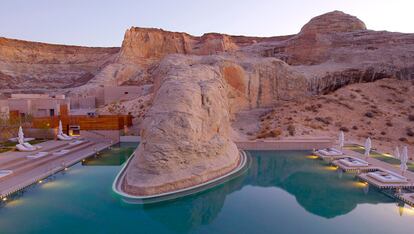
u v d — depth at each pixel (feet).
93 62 455.22
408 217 56.85
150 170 68.44
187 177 70.33
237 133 143.43
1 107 153.48
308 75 190.49
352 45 224.53
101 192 69.67
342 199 67.00
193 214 58.90
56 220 54.54
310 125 146.10
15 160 86.69
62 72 428.56
